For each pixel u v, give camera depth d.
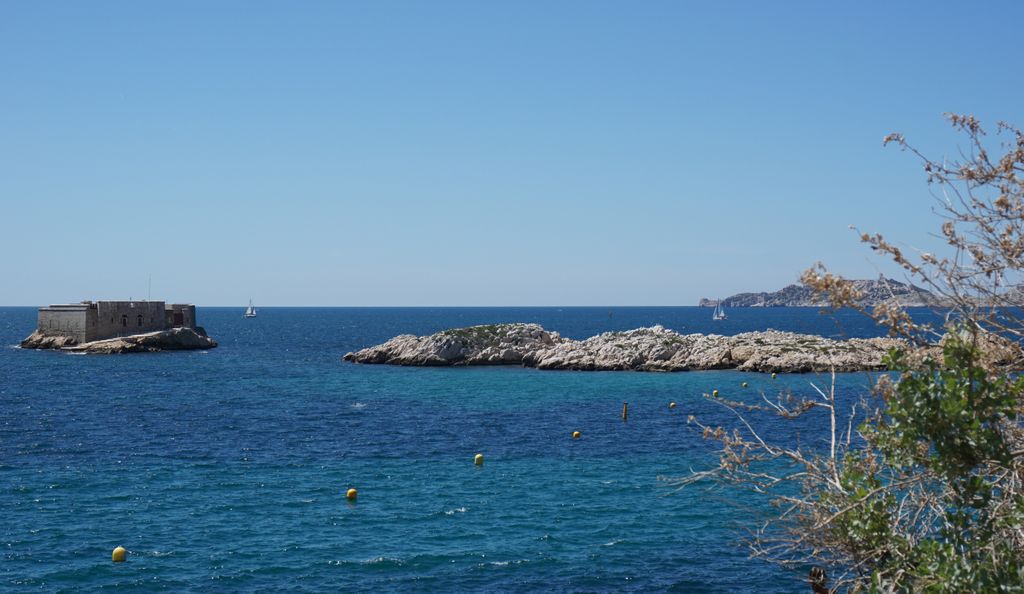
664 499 33.81
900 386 7.61
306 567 26.08
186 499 33.78
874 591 7.89
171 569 25.70
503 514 31.91
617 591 24.30
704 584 24.75
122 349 115.25
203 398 68.69
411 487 36.25
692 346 94.00
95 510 31.89
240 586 24.47
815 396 60.16
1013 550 7.51
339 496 34.59
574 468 40.31
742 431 48.97
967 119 7.36
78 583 24.44
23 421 54.84
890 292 7.63
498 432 51.25
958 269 7.29
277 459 42.41
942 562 7.50
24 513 31.27
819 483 9.09
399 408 62.53
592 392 72.00
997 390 7.28
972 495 7.58
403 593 24.11
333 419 56.75
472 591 24.31
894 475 8.59
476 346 100.25
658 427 52.84
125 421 55.25
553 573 25.70
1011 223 7.16
